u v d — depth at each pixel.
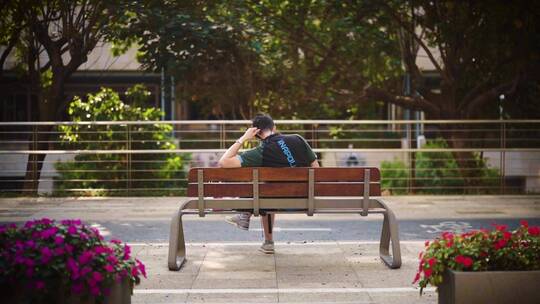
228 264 8.19
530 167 18.31
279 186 7.99
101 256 5.31
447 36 16.98
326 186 8.03
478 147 18.12
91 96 17.06
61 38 17.31
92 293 5.13
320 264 8.19
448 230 10.98
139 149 16.53
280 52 18.42
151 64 16.78
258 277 7.50
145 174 16.44
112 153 16.09
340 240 10.16
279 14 17.48
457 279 5.46
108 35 17.05
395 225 8.02
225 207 8.03
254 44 17.20
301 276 7.55
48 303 5.18
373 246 9.36
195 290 6.91
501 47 16.80
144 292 6.83
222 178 7.96
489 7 16.06
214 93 18.44
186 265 8.12
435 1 16.94
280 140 8.45
